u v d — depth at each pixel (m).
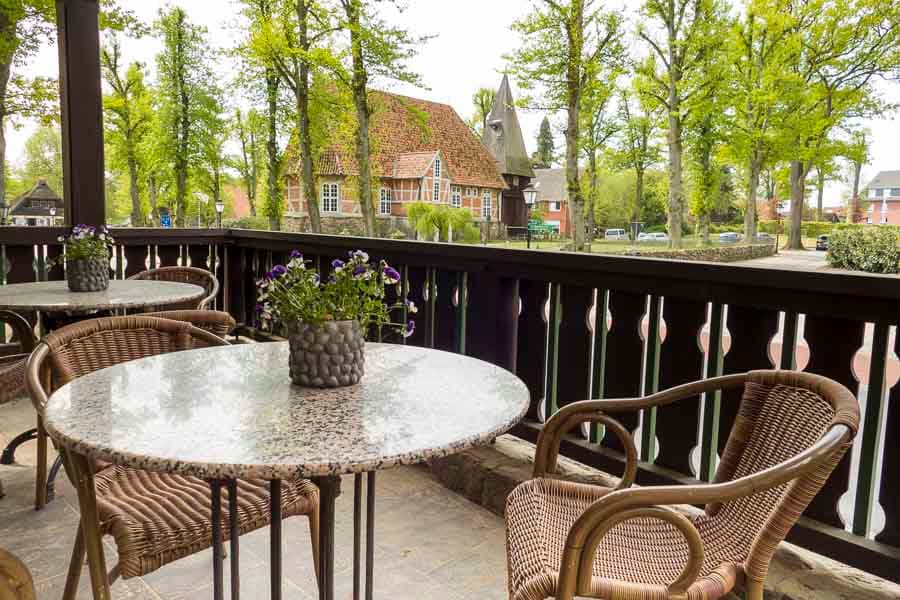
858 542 1.89
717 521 1.53
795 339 2.04
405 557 2.33
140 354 2.07
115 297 3.08
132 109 28.11
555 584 1.23
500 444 3.09
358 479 1.70
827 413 1.27
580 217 20.80
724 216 28.66
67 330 1.89
